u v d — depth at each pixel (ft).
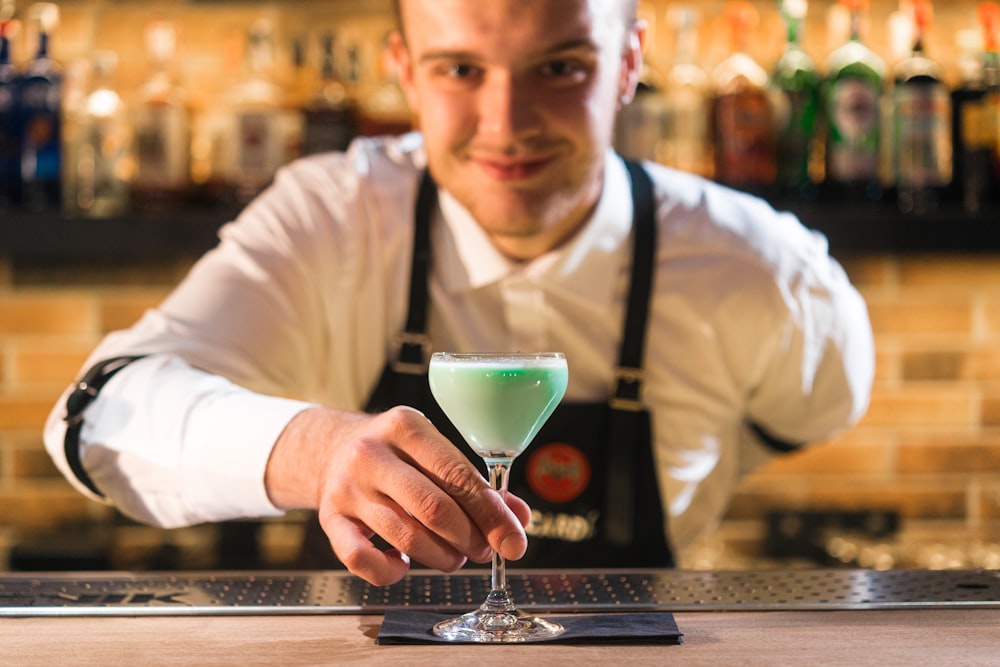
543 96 4.93
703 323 5.76
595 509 5.62
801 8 7.87
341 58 8.51
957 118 7.87
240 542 8.34
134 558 8.49
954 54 8.79
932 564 7.90
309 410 4.06
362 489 3.46
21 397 8.75
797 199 7.70
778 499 8.86
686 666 3.09
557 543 5.62
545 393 3.50
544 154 4.99
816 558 8.31
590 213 5.62
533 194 5.08
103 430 4.47
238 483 4.03
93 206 7.78
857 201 7.70
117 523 8.54
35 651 3.24
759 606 3.72
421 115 5.15
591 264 5.66
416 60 5.06
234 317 5.48
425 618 3.58
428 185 5.85
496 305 5.78
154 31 7.65
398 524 3.38
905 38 7.90
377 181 5.92
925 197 7.75
